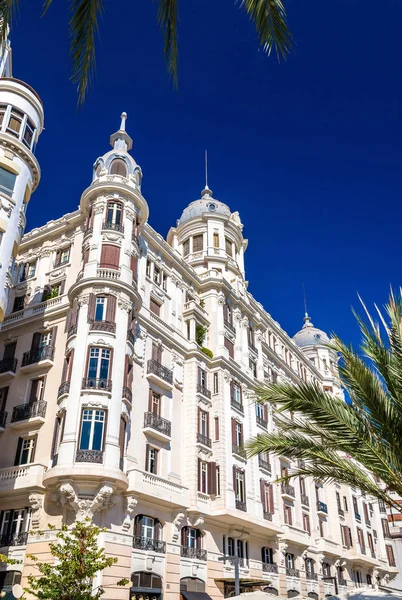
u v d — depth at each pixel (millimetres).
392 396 14891
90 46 10281
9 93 32469
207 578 31359
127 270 31609
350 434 15109
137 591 26078
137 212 34656
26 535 25797
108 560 19672
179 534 30031
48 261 35812
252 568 36125
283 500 43062
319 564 46344
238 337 42938
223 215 49688
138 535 27422
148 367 32219
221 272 46156
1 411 30766
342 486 56844
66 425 26375
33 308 33781
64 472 24797
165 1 10469
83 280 30219
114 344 28797
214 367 38406
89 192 33844
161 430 31312
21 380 31344
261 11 9828
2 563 26000
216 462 34688
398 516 70625
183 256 49062
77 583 18844
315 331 72500
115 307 30016
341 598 18875
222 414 36344
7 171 30547
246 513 34781
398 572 63438
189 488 32062
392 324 15117
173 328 36250
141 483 27297
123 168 36719
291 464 46188
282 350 55000
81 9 10297
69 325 30828
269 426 42875
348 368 15047
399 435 14391
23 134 32156
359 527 57625
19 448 29078
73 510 24938
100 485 25141
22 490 26297
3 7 10539
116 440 26625
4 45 10969
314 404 15586
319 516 49906
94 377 27609
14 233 29578
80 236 34875
